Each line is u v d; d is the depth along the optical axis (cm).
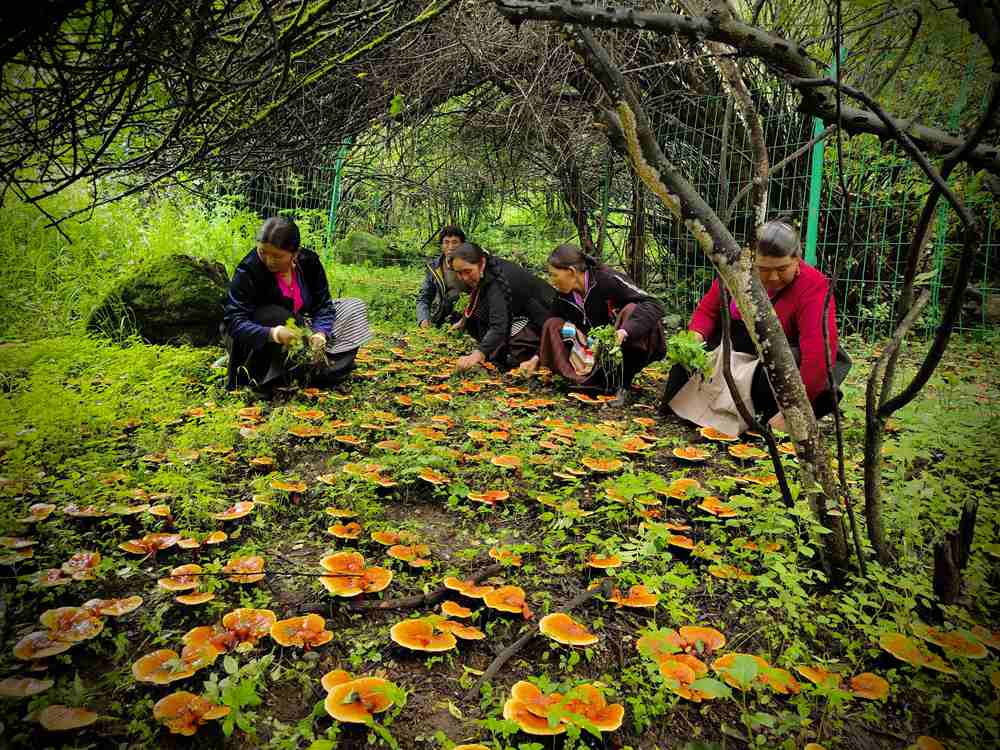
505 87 577
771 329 220
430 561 259
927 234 208
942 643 206
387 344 640
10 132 215
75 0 146
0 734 157
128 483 302
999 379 534
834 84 167
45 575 226
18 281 617
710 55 199
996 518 278
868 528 251
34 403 386
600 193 843
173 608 227
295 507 304
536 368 540
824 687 183
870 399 234
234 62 255
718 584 252
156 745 171
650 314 482
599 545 265
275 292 464
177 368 495
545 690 185
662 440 394
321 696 192
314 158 536
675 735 182
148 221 766
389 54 424
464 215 1073
